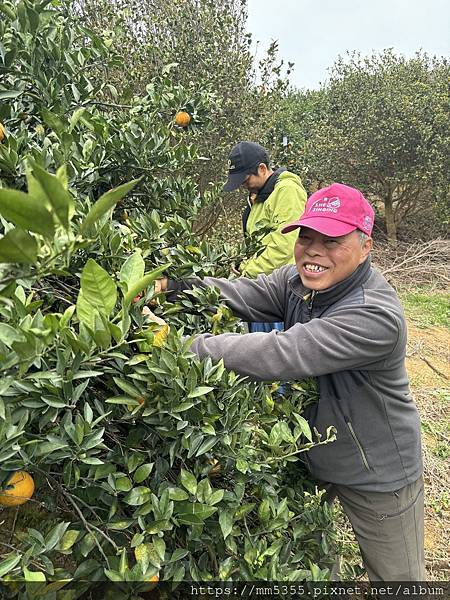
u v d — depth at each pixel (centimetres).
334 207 165
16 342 88
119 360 120
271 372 154
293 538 163
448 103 854
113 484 121
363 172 916
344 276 171
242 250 210
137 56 502
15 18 162
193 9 571
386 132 858
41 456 110
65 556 145
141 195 196
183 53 538
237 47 588
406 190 915
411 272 792
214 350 151
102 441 122
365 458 179
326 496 208
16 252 69
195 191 213
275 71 566
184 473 126
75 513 131
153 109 220
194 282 182
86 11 495
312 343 156
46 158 147
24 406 106
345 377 173
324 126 962
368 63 995
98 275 95
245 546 139
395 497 183
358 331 160
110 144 174
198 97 228
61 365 104
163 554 116
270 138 589
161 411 121
